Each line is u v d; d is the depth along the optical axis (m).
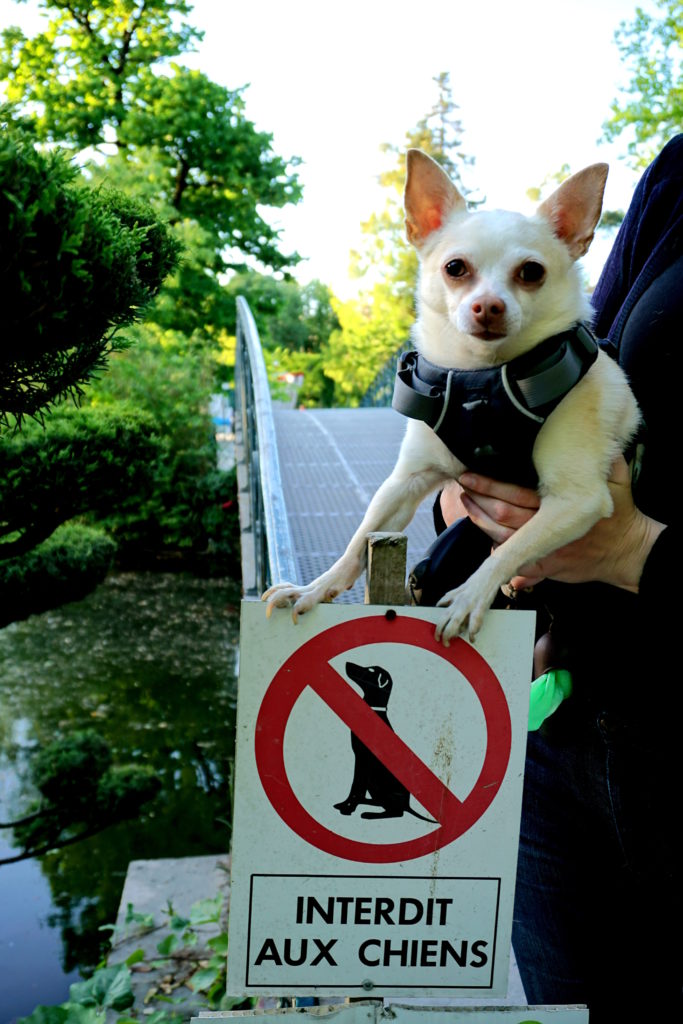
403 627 1.26
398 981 1.31
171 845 7.59
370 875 1.29
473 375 1.51
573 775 1.66
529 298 1.79
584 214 1.89
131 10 16.45
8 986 5.75
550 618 1.66
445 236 1.94
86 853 7.48
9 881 7.04
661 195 1.72
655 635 1.48
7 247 2.33
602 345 1.75
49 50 16.59
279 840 1.27
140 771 7.15
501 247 1.81
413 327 2.02
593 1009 1.71
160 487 13.83
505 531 1.57
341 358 33.72
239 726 1.25
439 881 1.30
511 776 1.30
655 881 1.60
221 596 14.27
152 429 4.88
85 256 2.58
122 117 16.64
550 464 1.49
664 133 11.67
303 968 1.30
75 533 5.70
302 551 4.95
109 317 2.88
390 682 1.27
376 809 1.28
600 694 1.57
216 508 14.52
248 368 9.27
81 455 4.34
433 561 1.64
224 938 3.95
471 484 1.58
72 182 2.87
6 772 8.65
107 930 6.39
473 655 1.28
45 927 6.43
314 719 1.26
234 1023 1.28
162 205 14.80
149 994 4.08
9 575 5.05
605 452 1.50
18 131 2.49
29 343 2.61
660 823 1.57
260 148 17.53
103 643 12.22
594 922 1.71
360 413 11.22
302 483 6.68
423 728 1.28
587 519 1.45
